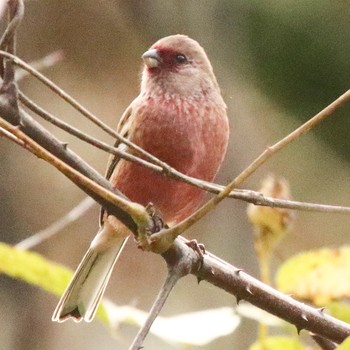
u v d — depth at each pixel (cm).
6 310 1220
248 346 1119
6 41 497
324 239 1493
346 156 1336
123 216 518
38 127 509
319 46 1136
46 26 1510
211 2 1177
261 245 637
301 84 1175
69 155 511
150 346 1306
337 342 585
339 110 1217
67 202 1420
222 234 1345
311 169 1395
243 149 1323
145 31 1309
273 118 1256
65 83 1552
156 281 1595
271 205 511
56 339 1281
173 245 547
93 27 1531
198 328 570
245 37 1166
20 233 1356
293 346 588
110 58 1548
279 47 1152
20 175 1360
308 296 603
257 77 1195
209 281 581
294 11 1126
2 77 504
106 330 1388
